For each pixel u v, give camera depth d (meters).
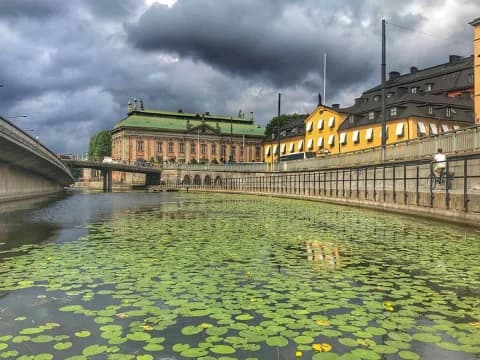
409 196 23.86
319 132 87.75
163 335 5.41
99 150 160.12
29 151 37.47
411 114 64.25
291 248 12.03
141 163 106.88
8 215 23.95
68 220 20.83
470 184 17.92
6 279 8.30
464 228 17.03
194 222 19.75
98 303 6.76
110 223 19.30
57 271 8.99
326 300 6.88
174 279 8.28
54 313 6.30
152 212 26.58
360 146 75.19
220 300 6.89
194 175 99.38
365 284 7.96
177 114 141.12
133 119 132.25
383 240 13.62
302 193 46.94
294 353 4.86
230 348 4.98
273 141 108.25
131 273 8.80
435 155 20.36
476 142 18.69
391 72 90.50
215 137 138.75
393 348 5.02
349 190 33.97
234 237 14.37
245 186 70.31
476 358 4.79
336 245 12.56
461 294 7.30
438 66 83.56
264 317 6.06
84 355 4.83
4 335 5.47
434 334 5.46
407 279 8.34
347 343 5.11
